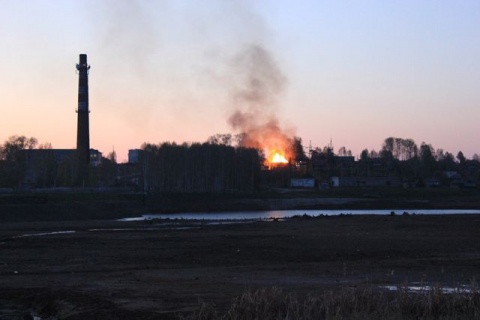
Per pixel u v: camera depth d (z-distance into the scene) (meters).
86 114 168.25
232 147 178.62
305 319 20.27
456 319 19.48
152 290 28.56
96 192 143.00
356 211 140.38
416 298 21.83
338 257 44.16
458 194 180.12
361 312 20.17
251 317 20.98
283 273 35.03
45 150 182.50
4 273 36.75
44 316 25.44
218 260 42.94
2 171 166.00
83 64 166.75
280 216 117.25
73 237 63.69
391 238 59.03
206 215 122.19
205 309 22.30
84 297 27.14
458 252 46.72
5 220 99.12
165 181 167.25
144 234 67.44
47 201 115.56
